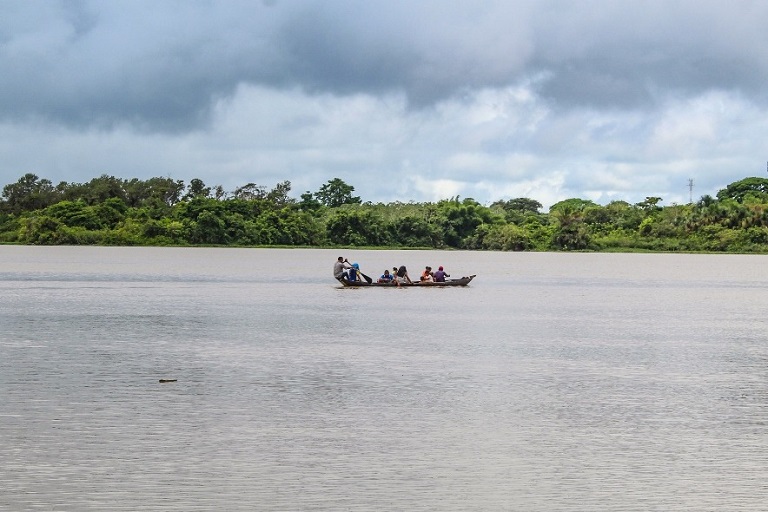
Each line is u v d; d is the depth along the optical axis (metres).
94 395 30.83
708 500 21.19
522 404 30.14
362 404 29.86
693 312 64.81
